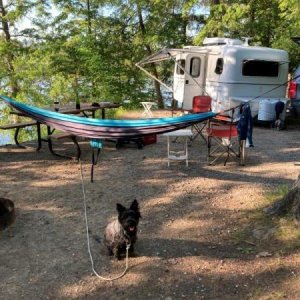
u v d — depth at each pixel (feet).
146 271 13.02
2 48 59.72
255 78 38.47
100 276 12.78
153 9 62.69
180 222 16.69
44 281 12.55
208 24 54.19
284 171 23.35
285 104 37.04
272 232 14.83
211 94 40.09
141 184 21.31
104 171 23.68
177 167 24.31
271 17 55.62
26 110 24.32
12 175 23.04
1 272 13.03
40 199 19.30
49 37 61.87
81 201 19.02
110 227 13.70
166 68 67.10
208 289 11.99
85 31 63.67
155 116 44.55
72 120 22.43
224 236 15.29
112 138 21.17
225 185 21.01
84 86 63.10
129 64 65.98
